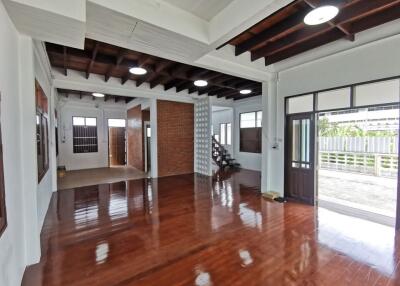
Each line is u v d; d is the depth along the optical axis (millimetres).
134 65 4426
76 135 8969
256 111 8375
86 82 5438
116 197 4922
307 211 4000
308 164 4391
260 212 3953
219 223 3457
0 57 1663
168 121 7570
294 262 2393
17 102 2156
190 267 2316
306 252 2596
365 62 3414
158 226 3346
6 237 1677
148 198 4840
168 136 7582
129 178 7113
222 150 9484
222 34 2658
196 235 3045
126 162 10344
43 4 1792
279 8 2162
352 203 4480
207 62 3771
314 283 2055
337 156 8008
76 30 2156
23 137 2279
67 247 2717
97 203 4488
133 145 9484
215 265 2350
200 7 2592
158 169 7367
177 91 6945
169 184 6238
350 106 3664
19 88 2230
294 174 4652
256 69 4539
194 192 5355
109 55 4184
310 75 4191
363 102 3516
